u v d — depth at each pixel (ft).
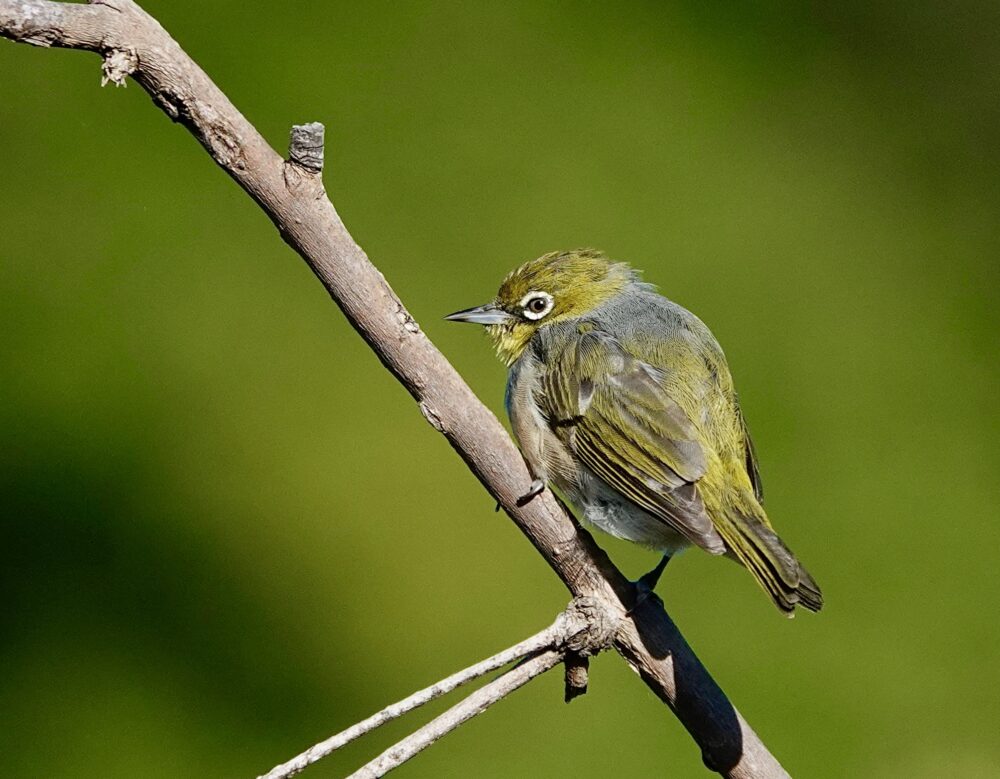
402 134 46.60
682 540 26.71
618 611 20.72
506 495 21.08
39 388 41.11
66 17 18.02
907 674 39.37
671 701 20.53
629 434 26.32
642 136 47.88
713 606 40.01
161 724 37.52
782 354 45.01
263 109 45.68
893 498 42.47
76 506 39.75
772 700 38.75
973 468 43.19
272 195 19.31
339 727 38.06
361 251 19.85
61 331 41.93
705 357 27.68
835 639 39.81
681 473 25.66
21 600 38.37
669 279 45.73
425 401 20.65
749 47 50.65
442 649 39.29
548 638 20.21
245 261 43.83
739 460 26.86
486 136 46.85
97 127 44.57
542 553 21.36
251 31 46.60
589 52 49.16
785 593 24.11
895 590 40.68
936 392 44.86
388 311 20.04
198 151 45.01
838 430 43.93
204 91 18.76
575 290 30.40
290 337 42.98
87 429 40.70
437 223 45.44
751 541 25.14
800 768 37.86
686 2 51.13
